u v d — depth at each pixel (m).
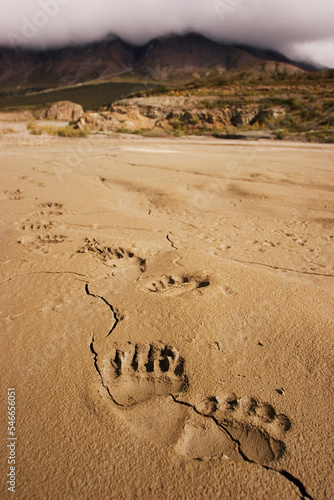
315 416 1.26
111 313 1.88
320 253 2.90
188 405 1.32
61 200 4.27
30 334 1.73
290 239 3.24
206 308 1.86
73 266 2.46
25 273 2.37
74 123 25.28
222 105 23.84
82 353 1.59
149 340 1.65
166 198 4.59
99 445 1.17
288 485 1.06
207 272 2.29
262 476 1.08
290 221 3.80
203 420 1.26
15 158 7.95
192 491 1.04
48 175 5.86
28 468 1.11
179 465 1.11
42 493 1.04
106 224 3.45
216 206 4.36
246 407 1.30
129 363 1.54
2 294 2.11
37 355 1.59
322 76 30.50
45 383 1.43
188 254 2.63
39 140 13.28
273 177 5.83
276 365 1.49
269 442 1.18
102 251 2.76
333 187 5.21
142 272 2.41
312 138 15.34
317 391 1.36
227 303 1.91
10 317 1.88
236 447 1.17
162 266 2.44
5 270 2.41
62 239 3.01
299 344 1.60
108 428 1.23
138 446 1.17
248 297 1.97
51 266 2.46
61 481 1.07
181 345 1.61
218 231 3.42
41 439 1.20
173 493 1.04
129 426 1.24
